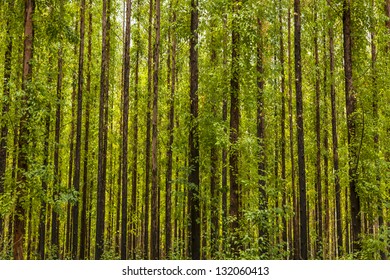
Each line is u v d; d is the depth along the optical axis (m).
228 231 13.24
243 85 13.75
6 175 13.22
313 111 23.28
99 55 24.28
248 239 12.09
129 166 27.17
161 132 22.61
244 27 12.92
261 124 19.41
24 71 12.97
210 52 15.69
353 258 13.10
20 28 14.27
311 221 34.72
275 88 17.92
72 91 23.91
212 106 14.80
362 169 13.70
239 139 13.15
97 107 25.11
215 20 13.81
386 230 13.12
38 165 12.49
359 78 13.88
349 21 14.12
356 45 14.55
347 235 24.73
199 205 14.59
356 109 13.88
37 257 21.28
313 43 22.00
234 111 13.80
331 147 25.56
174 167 25.25
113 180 31.45
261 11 13.72
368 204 14.05
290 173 26.27
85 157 23.77
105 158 24.12
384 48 15.58
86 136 23.64
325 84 21.59
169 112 23.67
